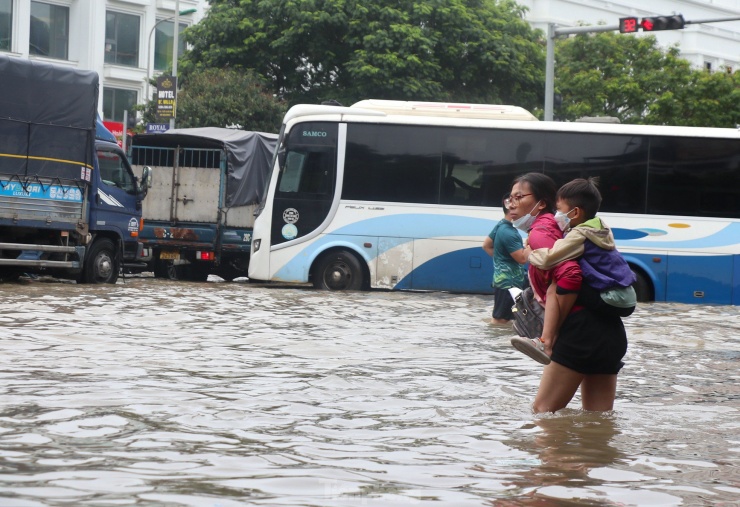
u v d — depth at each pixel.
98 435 7.12
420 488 5.86
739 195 26.19
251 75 49.62
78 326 15.02
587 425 8.13
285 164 26.84
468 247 26.55
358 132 26.84
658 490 6.00
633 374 11.80
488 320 18.34
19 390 9.02
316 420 8.07
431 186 26.72
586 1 88.31
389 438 7.41
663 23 34.12
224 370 10.85
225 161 30.52
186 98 49.09
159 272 31.69
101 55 66.31
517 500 5.63
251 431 7.50
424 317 18.88
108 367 10.72
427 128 26.80
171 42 69.88
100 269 25.42
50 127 23.47
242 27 50.38
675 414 8.90
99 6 65.94
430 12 49.09
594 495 5.80
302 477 6.05
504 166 26.69
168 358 11.70
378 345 13.88
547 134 26.66
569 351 8.52
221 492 5.61
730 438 7.83
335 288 26.75
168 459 6.42
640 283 26.22
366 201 26.69
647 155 26.39
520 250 17.30
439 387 10.08
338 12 48.41
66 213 23.89
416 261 26.58
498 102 50.72
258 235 26.84
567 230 8.60
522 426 8.02
